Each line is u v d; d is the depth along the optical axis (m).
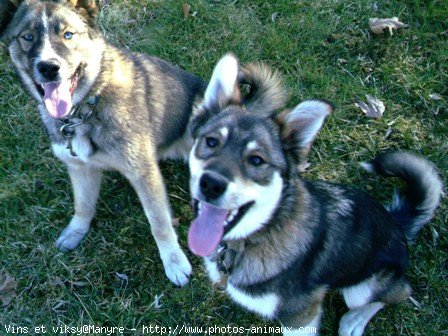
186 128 0.88
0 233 0.87
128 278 0.84
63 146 0.75
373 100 1.00
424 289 0.83
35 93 0.75
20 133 0.97
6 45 0.74
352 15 1.10
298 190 0.65
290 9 1.11
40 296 0.82
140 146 0.75
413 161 0.72
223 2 1.12
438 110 1.00
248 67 0.78
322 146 0.97
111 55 0.75
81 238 0.87
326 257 0.68
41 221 0.88
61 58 0.68
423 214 0.75
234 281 0.69
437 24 1.09
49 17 0.69
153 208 0.78
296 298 0.68
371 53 1.07
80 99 0.71
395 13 1.10
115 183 0.94
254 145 0.60
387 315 0.81
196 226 0.64
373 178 0.94
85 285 0.83
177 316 0.81
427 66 1.05
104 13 1.09
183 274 0.82
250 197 0.60
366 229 0.69
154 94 0.80
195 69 1.04
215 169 0.59
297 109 0.61
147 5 1.12
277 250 0.65
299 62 1.05
